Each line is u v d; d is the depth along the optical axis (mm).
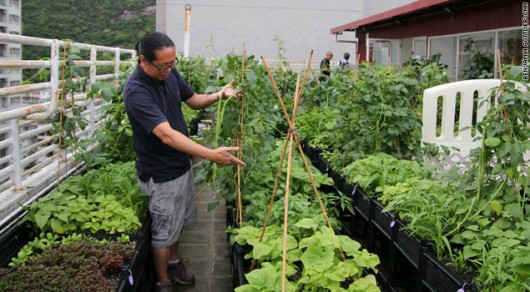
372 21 11602
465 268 2488
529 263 2088
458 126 4891
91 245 2781
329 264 2168
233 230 3002
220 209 5367
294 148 4543
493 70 7477
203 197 5840
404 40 11156
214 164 3107
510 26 7023
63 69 3762
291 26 19062
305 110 6562
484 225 2596
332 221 2953
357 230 4258
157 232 3154
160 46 2723
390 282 3143
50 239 2918
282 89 6906
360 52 14672
